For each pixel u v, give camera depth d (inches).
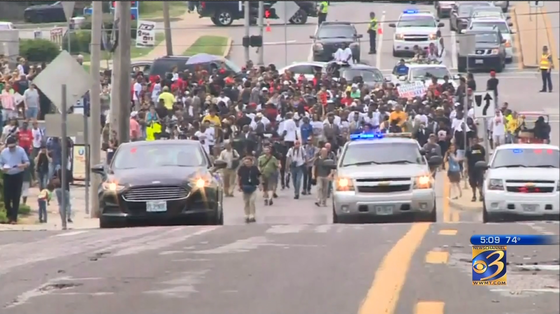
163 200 2588.6
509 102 6801.2
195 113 5113.2
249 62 6254.9
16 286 1423.5
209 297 1325.0
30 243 2063.2
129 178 2630.4
